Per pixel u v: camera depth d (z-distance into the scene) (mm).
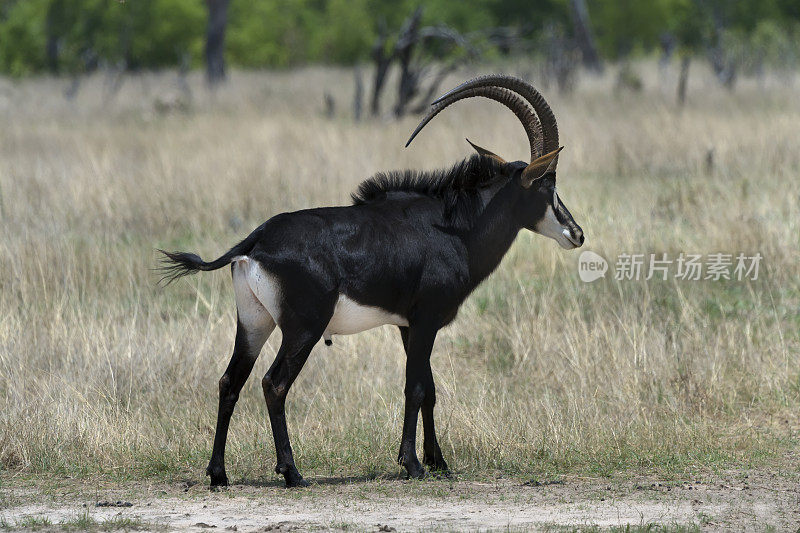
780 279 42500
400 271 25781
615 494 24750
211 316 36719
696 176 59625
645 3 184625
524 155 66125
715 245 45000
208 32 139625
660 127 76188
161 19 172875
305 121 89062
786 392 33688
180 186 56406
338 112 102500
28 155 70312
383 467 27453
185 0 175375
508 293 41531
